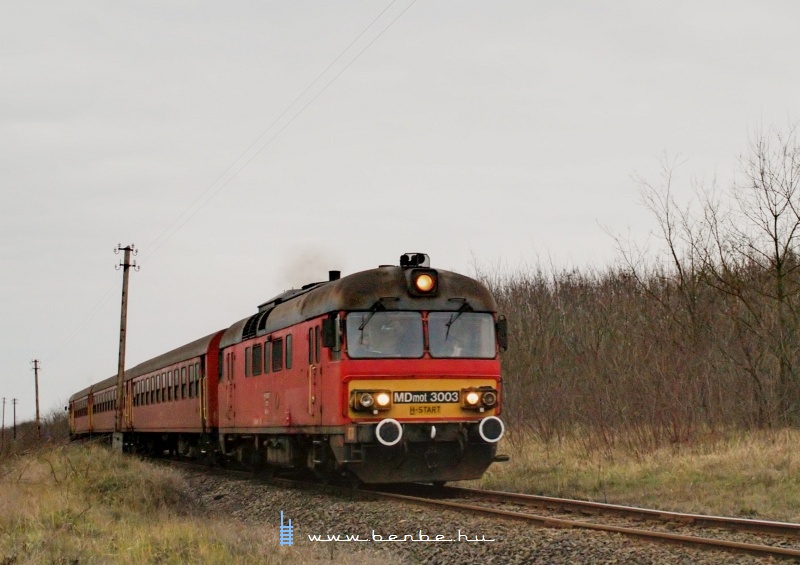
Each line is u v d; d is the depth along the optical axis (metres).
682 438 20.30
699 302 27.25
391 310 16.42
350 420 15.92
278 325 19.75
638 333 27.38
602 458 19.66
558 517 13.12
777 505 13.42
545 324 34.94
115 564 10.37
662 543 10.50
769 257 25.45
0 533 12.34
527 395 27.83
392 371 16.11
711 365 24.80
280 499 17.20
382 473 16.28
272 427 20.03
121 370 45.66
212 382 26.94
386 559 10.81
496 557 10.52
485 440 16.09
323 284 18.80
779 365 24.20
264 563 10.48
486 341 16.78
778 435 19.44
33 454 23.44
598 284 38.88
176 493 18.64
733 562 9.39
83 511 14.09
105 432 48.41
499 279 44.81
